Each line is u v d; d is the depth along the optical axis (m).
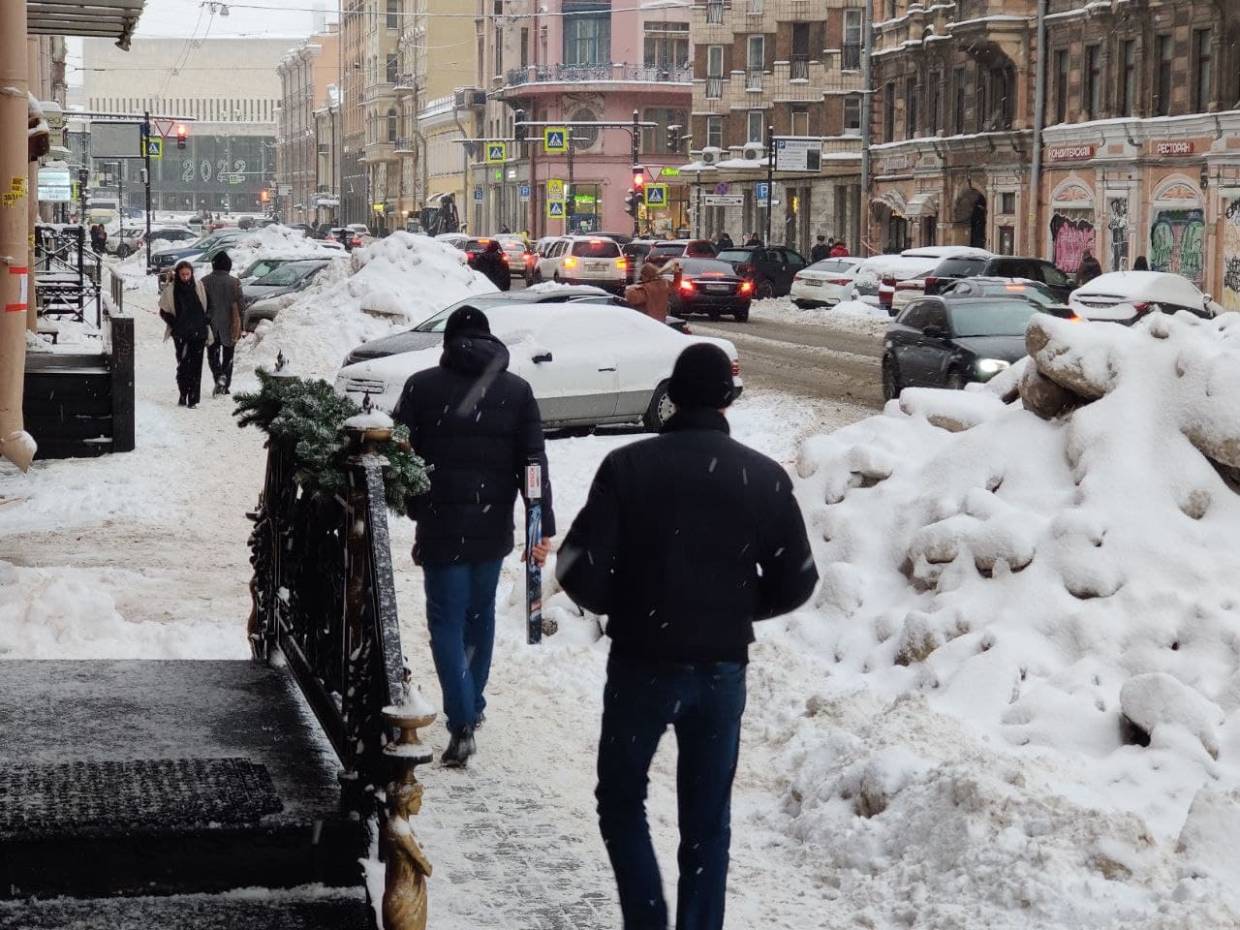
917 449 12.41
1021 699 8.95
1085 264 49.97
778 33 93.00
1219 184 50.44
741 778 8.55
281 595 8.65
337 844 6.18
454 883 6.91
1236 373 10.64
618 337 22.58
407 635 11.64
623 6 115.75
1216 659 9.20
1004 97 63.91
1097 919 6.10
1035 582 10.08
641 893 5.92
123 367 19.75
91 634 10.62
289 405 8.32
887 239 76.62
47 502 16.47
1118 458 10.66
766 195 79.69
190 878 6.06
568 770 8.61
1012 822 6.82
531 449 8.63
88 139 105.69
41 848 5.94
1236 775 7.79
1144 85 54.22
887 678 10.00
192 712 7.80
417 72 155.62
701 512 5.89
